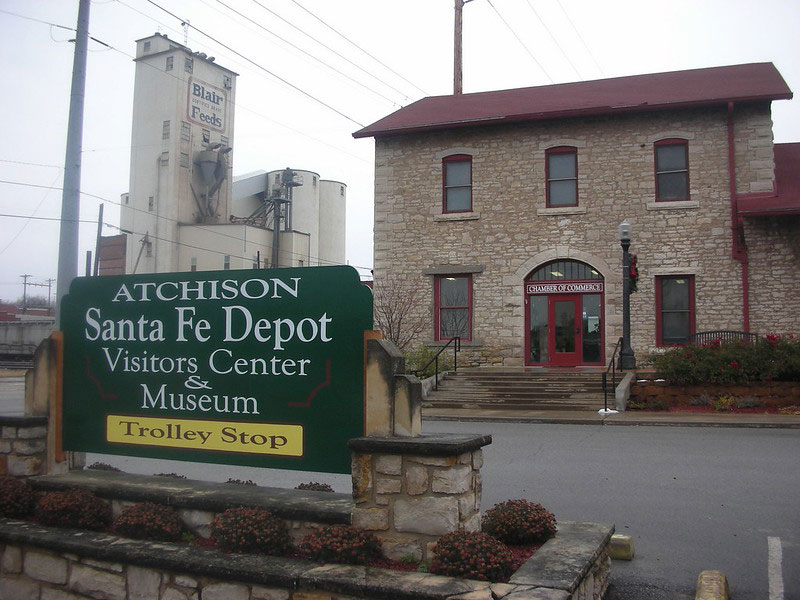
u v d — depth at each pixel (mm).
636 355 20656
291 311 5406
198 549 4953
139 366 5957
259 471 10531
